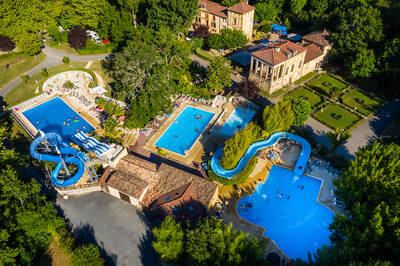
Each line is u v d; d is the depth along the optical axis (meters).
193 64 102.38
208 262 43.84
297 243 52.47
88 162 59.84
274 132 70.56
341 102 83.00
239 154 62.12
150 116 76.50
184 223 52.00
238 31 102.75
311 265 43.12
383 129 74.00
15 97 90.25
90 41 108.06
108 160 62.09
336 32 92.81
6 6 97.94
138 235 55.19
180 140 74.25
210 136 74.31
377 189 48.88
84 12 109.31
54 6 110.38
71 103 87.12
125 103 84.81
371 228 43.78
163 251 45.50
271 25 119.56
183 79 85.88
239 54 100.25
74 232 56.06
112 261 51.56
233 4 117.25
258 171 65.06
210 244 44.44
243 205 58.81
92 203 61.03
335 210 57.06
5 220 51.84
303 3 117.38
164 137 75.25
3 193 53.41
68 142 74.56
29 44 101.19
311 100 84.44
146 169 61.81
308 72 95.44
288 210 57.62
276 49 83.12
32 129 78.12
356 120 77.06
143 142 73.81
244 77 95.12
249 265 43.66
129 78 76.88
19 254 50.25
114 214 58.78
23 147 73.62
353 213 48.91
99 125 79.25
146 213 58.56
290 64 85.81
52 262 52.28
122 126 77.50
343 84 89.94
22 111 84.69
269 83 84.88
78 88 92.62
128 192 57.94
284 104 69.69
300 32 117.00
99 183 62.34
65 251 52.66
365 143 70.44
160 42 85.31
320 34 95.00
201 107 83.81
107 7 105.75
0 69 101.81
